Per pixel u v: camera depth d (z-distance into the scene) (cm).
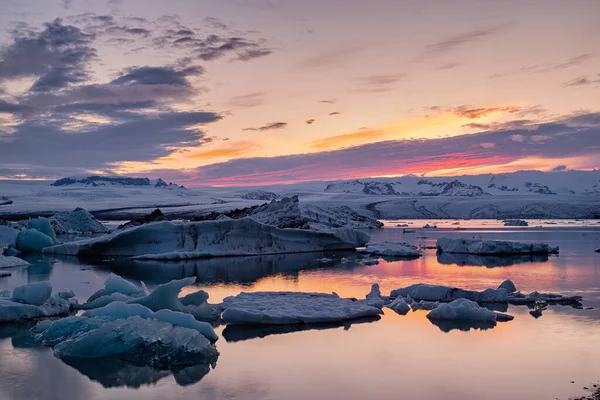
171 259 2839
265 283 1992
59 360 1012
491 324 1284
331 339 1155
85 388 875
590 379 898
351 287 1886
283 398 828
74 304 1501
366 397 830
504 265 2545
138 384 891
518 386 870
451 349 1077
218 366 978
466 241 3241
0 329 1249
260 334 1203
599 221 10006
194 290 1838
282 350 1076
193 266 2542
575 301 1575
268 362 1000
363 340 1148
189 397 836
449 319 1338
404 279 2084
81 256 3047
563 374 924
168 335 1062
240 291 1811
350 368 965
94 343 1040
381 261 2775
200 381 903
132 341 1044
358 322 1316
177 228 3059
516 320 1322
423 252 3288
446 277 2134
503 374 927
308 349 1082
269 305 1440
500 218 12850
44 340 1139
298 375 930
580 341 1125
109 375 931
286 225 3819
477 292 1595
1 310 1320
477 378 909
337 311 1369
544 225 7925
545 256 2958
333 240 3412
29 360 1012
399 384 884
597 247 3541
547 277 2102
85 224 5900
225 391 859
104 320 1159
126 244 3062
